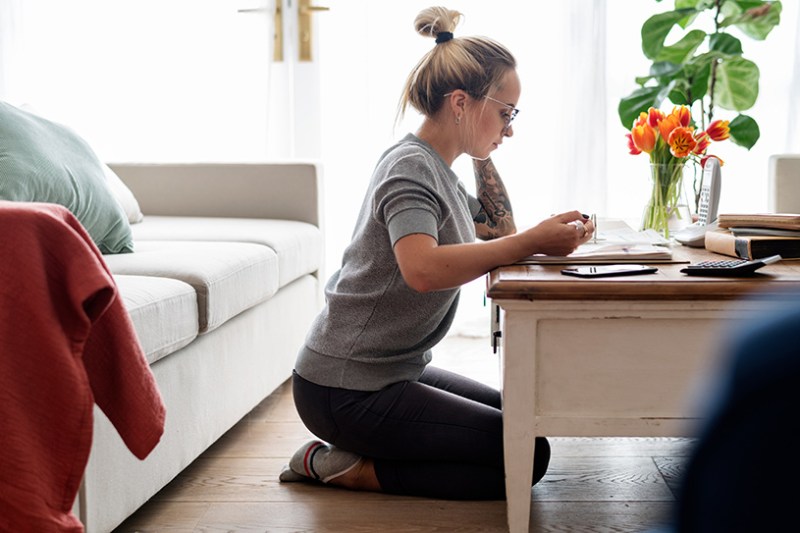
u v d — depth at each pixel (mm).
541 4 3562
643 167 3635
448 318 1920
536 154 3635
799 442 293
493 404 2074
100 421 1589
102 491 1595
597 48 3504
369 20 3646
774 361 294
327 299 1914
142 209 3176
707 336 1486
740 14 3330
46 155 2158
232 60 3744
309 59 3729
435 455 1863
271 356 2562
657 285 1450
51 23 3830
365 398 1856
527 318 1509
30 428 1224
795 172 2857
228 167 3123
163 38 3773
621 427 1527
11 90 3844
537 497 1910
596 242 1894
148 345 1756
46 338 1227
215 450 2244
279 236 2682
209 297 2033
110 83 3826
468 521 1779
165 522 1804
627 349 1511
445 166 1779
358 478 1932
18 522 1220
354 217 3773
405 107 1845
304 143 3773
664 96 3297
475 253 1594
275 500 1912
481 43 1759
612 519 1787
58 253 1255
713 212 2061
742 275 1483
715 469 306
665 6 3535
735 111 3480
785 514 295
